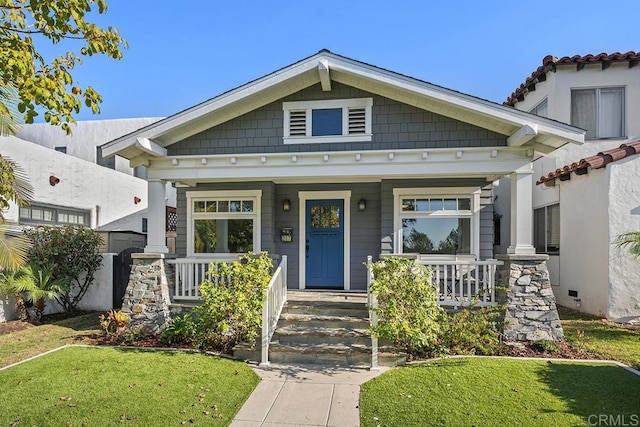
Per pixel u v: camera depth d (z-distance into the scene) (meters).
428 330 5.92
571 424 4.05
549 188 10.81
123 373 5.45
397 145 7.92
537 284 6.83
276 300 7.06
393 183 9.30
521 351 6.31
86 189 12.29
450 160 7.40
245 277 6.60
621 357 6.03
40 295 8.52
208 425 4.13
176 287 7.89
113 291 10.19
